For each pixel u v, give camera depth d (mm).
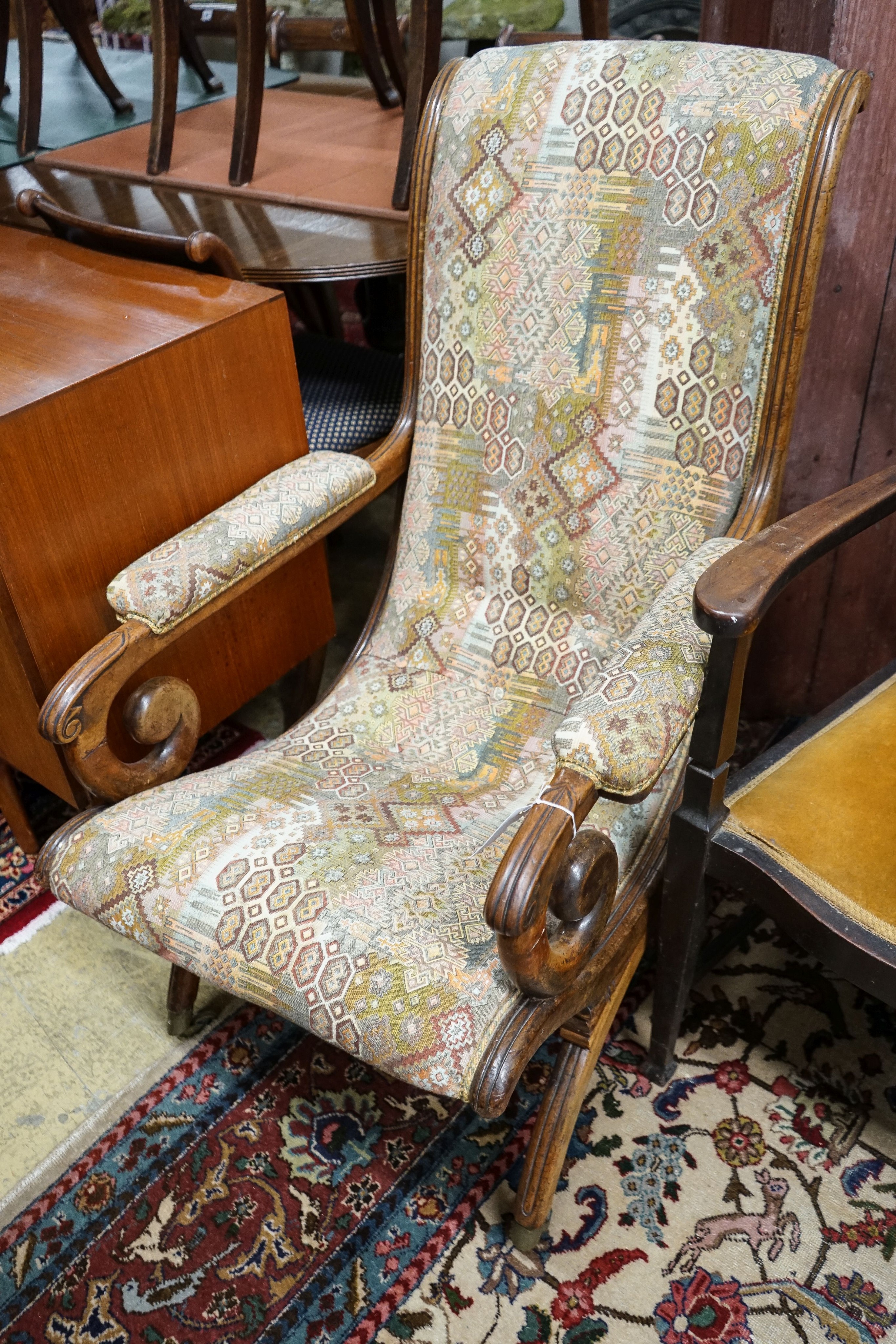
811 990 1563
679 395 1323
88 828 1213
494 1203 1327
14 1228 1337
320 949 1052
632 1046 1499
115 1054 1541
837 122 1171
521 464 1463
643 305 1323
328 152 2377
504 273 1418
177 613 1256
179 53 2793
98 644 1214
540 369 1418
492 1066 955
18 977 1658
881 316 1570
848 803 1186
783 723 2043
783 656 1954
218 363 1501
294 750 1391
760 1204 1306
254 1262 1285
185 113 2822
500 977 1014
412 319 1549
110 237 1655
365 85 2920
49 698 1170
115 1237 1321
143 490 1465
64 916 1760
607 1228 1292
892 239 1501
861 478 1742
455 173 1428
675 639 1095
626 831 1229
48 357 1390
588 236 1343
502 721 1457
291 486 1422
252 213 2088
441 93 1439
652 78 1275
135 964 1675
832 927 1103
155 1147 1416
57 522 1363
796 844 1152
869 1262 1243
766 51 1241
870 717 1310
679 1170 1346
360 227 1965
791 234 1207
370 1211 1328
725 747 1129
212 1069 1512
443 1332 1209
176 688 1271
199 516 1573
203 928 1104
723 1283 1231
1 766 1714
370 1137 1411
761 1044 1491
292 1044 1542
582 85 1320
